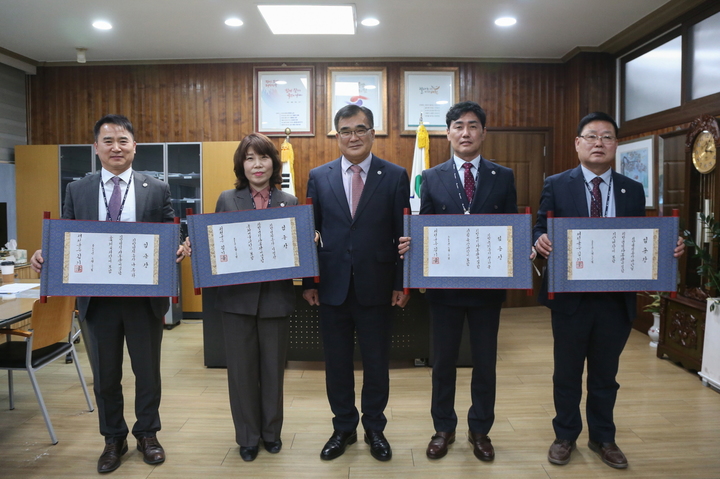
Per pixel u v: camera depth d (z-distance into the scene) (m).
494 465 2.11
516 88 5.43
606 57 5.04
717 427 2.50
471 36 4.69
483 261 1.96
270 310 2.08
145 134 5.40
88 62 5.34
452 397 2.19
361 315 2.11
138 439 2.20
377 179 2.10
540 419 2.60
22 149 5.08
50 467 2.12
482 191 2.05
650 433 2.43
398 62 5.35
